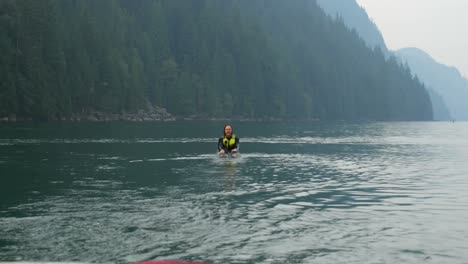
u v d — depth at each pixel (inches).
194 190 416.8
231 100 4808.1
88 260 210.8
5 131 1567.4
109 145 1008.9
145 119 3791.8
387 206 353.4
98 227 271.3
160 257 217.2
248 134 1784.0
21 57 2726.4
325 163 703.1
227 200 367.2
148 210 322.7
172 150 892.0
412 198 392.8
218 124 3157.0
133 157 738.8
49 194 388.2
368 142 1363.2
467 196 404.8
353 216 313.3
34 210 319.0
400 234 264.7
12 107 2581.2
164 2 5713.6
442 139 1615.4
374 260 216.7
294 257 219.9
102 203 347.3
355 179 519.2
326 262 213.2
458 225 288.7
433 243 246.1
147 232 261.4
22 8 2886.3
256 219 299.0
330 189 438.6
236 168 607.8
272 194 401.1
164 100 4370.1
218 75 4840.1
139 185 444.8
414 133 2209.6
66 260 210.2
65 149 882.8
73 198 368.5
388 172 597.3
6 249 226.7
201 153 826.8
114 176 511.8
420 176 558.9
